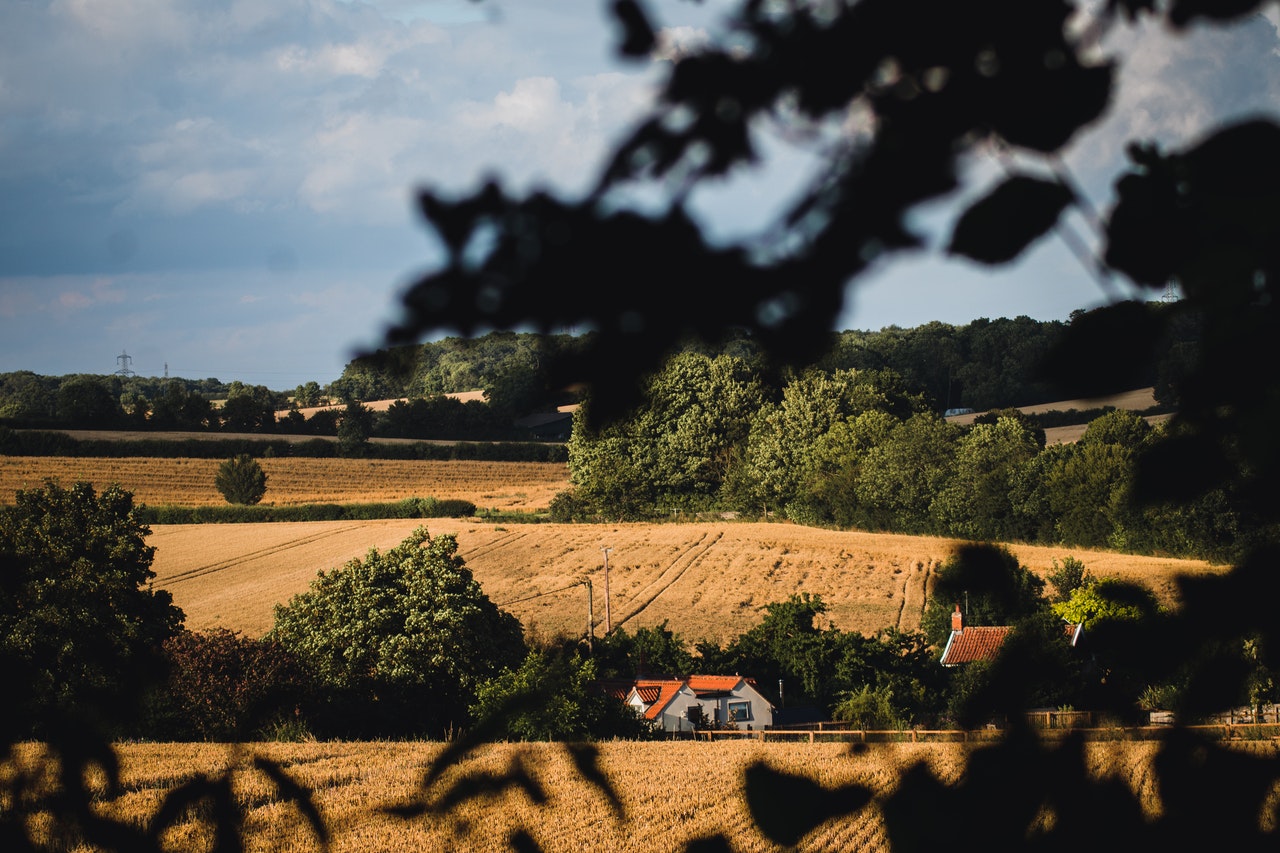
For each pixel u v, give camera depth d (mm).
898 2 829
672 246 802
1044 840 1376
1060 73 842
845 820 1460
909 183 837
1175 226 885
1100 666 1332
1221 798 1334
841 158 867
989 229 849
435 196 809
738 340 853
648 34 842
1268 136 877
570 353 840
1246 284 882
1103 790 1361
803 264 833
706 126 833
